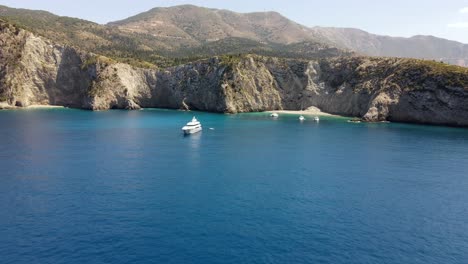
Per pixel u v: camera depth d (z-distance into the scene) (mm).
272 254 49156
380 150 116062
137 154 104375
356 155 108375
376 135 147875
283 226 57594
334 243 52562
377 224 59156
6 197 67375
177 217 60000
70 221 57656
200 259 47562
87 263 46062
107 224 56875
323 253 49750
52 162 92812
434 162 100250
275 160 100625
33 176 80500
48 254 47906
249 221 59125
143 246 50438
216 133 147625
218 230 55719
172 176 82875
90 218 58875
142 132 144750
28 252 48375
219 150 112812
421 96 188875
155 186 75438
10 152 102938
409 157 106125
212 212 62375
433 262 48250
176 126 163250
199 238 53094
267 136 142500
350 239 53875
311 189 75688
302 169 91375
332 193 73438
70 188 73000
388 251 50750
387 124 186625
